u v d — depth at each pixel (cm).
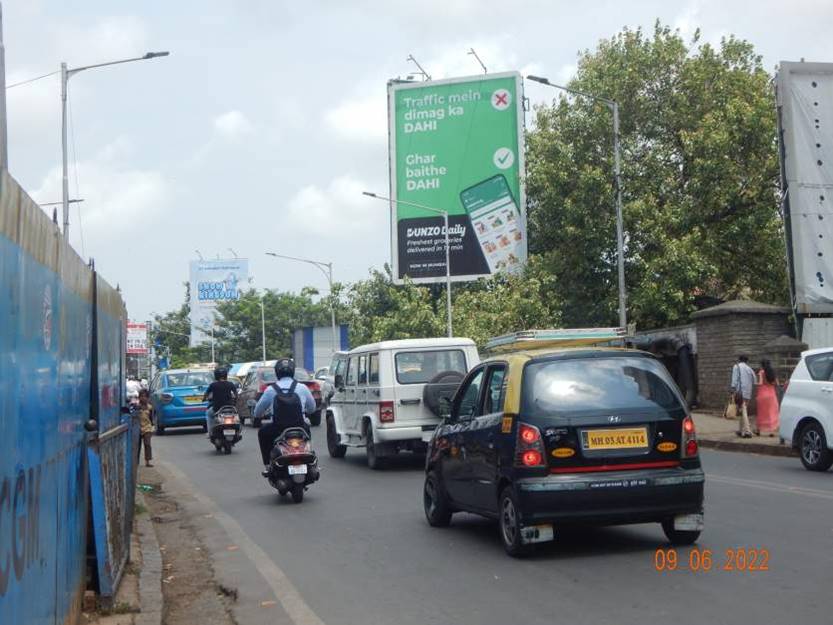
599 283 3441
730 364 2542
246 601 816
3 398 416
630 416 857
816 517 1049
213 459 2128
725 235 3206
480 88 4022
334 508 1313
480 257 3978
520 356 912
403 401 1709
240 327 7944
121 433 916
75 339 663
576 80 3475
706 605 692
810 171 2333
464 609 723
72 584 641
